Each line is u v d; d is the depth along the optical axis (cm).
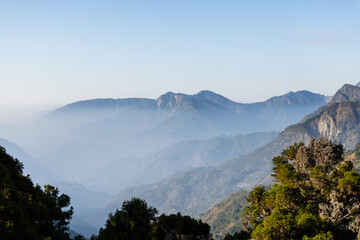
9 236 3234
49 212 4312
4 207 3369
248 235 4647
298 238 3731
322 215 4138
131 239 4312
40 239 3497
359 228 3931
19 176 4556
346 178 4066
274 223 3731
